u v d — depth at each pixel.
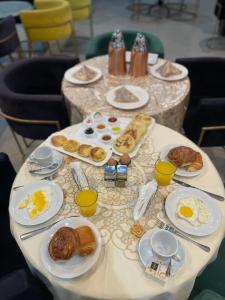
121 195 1.08
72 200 1.07
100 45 2.44
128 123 1.41
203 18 4.84
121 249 0.91
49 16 3.01
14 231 0.98
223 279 1.13
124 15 5.07
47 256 0.88
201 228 0.95
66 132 1.37
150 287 0.82
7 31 2.90
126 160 1.17
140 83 1.81
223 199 1.06
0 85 1.82
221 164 2.24
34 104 1.76
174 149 1.21
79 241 0.88
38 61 2.11
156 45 2.29
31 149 2.44
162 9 5.21
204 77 2.16
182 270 0.85
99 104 1.64
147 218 1.00
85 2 3.59
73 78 1.86
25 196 1.08
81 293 0.81
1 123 2.77
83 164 1.21
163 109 1.58
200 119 1.76
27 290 0.89
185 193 1.07
